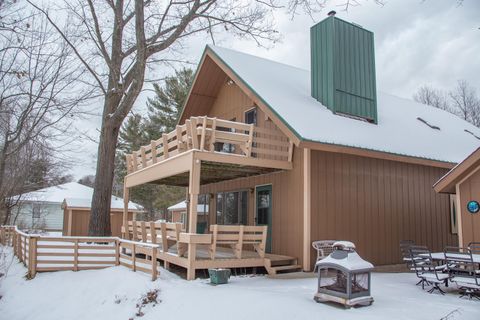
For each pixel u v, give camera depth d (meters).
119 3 15.25
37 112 12.11
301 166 10.84
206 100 15.88
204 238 9.36
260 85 12.51
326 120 11.66
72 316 8.52
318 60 13.41
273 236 11.59
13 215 25.50
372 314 6.22
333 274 6.91
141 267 10.07
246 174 12.51
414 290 8.18
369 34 13.95
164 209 35.56
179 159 10.38
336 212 10.97
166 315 7.27
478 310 6.44
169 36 15.37
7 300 9.84
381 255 11.70
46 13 11.64
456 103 38.84
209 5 15.10
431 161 12.33
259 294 7.43
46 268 11.02
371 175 11.92
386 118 14.95
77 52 13.30
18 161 16.53
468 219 9.38
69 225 23.06
